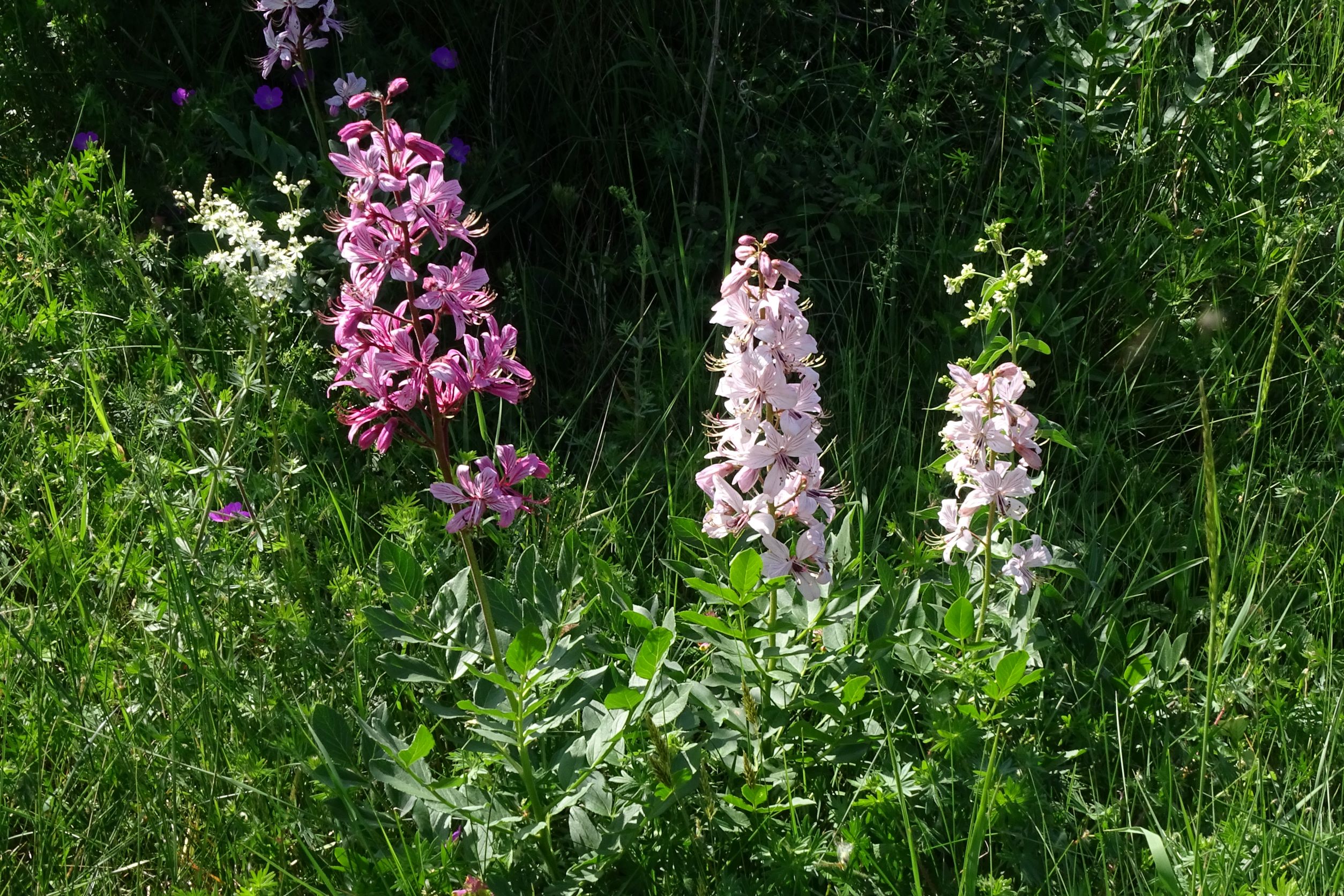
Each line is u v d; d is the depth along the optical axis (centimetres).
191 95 480
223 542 337
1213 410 439
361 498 392
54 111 497
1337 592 367
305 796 305
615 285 484
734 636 281
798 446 276
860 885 282
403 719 324
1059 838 293
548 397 452
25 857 299
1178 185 494
